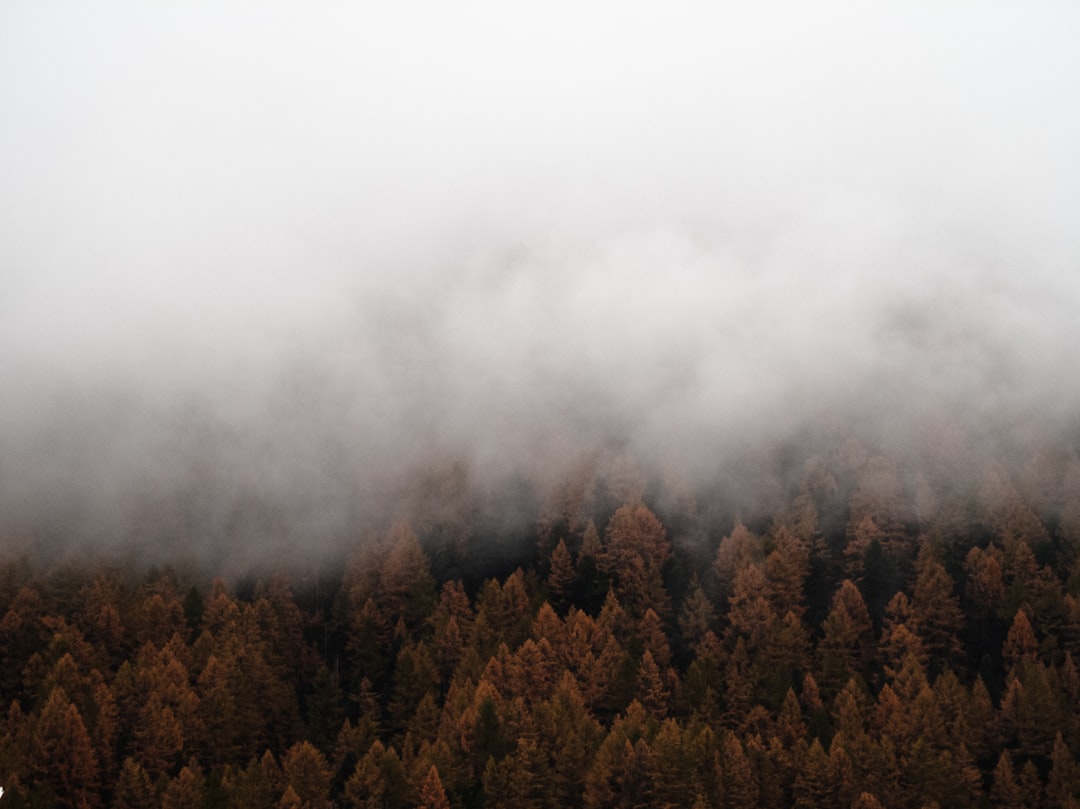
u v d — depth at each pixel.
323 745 80.31
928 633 82.44
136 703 78.44
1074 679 73.50
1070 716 71.31
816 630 86.19
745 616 86.00
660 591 91.38
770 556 90.44
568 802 69.75
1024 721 71.00
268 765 72.12
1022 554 86.12
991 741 71.50
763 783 68.12
